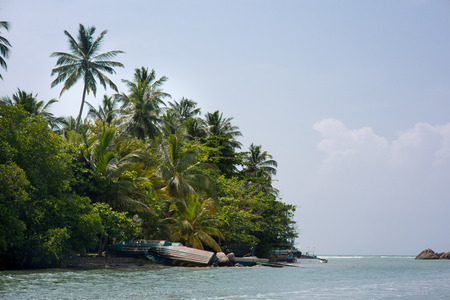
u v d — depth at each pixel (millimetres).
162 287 17891
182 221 37969
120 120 51688
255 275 26891
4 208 22844
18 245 24859
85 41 52375
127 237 33750
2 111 26469
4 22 40781
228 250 50938
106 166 33500
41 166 27000
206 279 22203
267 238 59750
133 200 33812
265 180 65500
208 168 50531
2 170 23000
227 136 64625
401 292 19484
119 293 15648
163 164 40750
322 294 17766
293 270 35938
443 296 18141
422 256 129500
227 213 45156
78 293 15312
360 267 47656
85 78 51562
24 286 16891
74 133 35844
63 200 27859
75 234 28234
